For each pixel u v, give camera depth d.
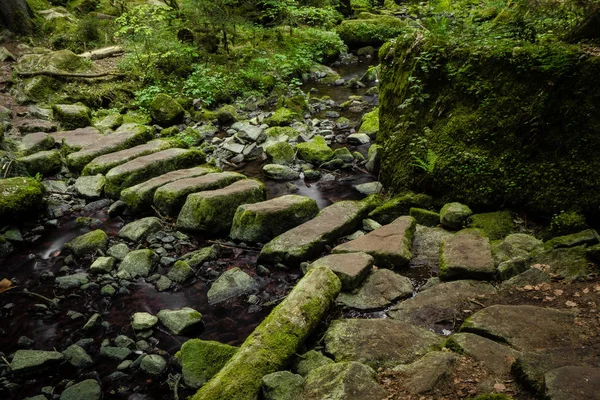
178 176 6.27
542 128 4.80
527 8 5.47
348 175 7.00
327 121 9.27
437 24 6.12
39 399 3.23
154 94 9.96
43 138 7.58
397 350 3.30
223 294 4.38
